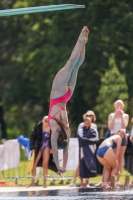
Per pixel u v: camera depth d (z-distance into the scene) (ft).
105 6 207.51
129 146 96.89
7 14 71.97
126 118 93.71
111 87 182.60
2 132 276.62
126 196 71.20
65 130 67.51
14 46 268.21
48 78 222.07
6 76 258.37
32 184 91.15
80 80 211.82
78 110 233.76
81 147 90.84
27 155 100.37
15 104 260.62
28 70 249.34
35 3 249.34
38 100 256.32
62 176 94.79
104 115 181.37
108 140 89.66
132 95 199.00
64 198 68.80
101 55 207.51
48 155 90.89
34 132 91.04
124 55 209.56
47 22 235.81
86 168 89.97
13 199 68.59
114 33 203.62
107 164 88.84
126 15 201.16
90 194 73.97
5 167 98.43
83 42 67.41
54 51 215.72
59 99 68.23
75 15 210.59
